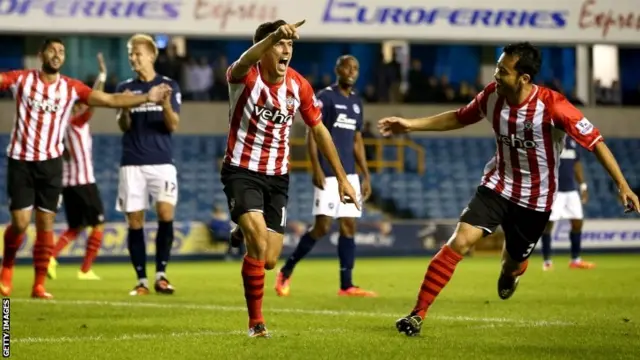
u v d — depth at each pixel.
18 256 47.66
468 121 17.77
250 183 16.64
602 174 63.00
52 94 24.45
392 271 39.69
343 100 26.39
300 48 66.50
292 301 24.70
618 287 29.28
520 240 18.31
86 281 33.19
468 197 61.38
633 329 17.91
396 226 53.19
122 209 27.20
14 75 24.41
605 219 55.56
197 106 61.34
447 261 17.00
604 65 66.56
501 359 14.13
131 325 18.58
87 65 62.44
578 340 16.27
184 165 59.94
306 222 53.62
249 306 16.59
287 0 48.62
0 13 46.50
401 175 61.28
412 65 63.03
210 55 65.44
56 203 25.34
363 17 49.19
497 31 50.34
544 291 27.67
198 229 50.59
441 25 49.84
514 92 16.78
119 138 60.69
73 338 16.56
